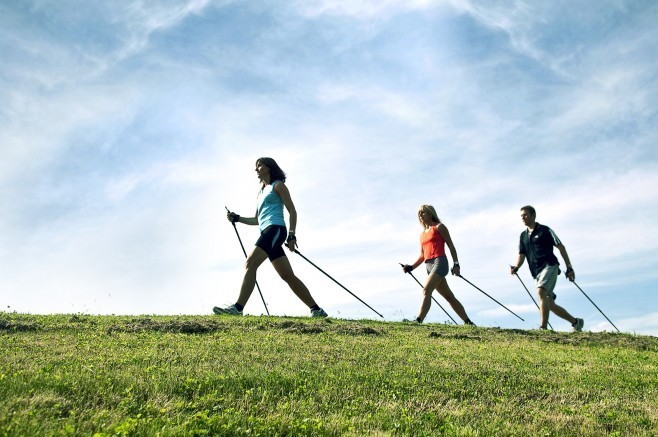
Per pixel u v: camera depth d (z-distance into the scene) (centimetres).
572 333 1352
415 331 1214
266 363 796
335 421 582
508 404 697
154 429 512
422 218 1532
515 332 1303
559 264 1520
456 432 578
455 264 1506
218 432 531
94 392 599
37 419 505
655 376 899
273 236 1302
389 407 648
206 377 682
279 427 555
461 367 855
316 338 1023
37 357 751
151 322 1057
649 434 612
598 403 726
